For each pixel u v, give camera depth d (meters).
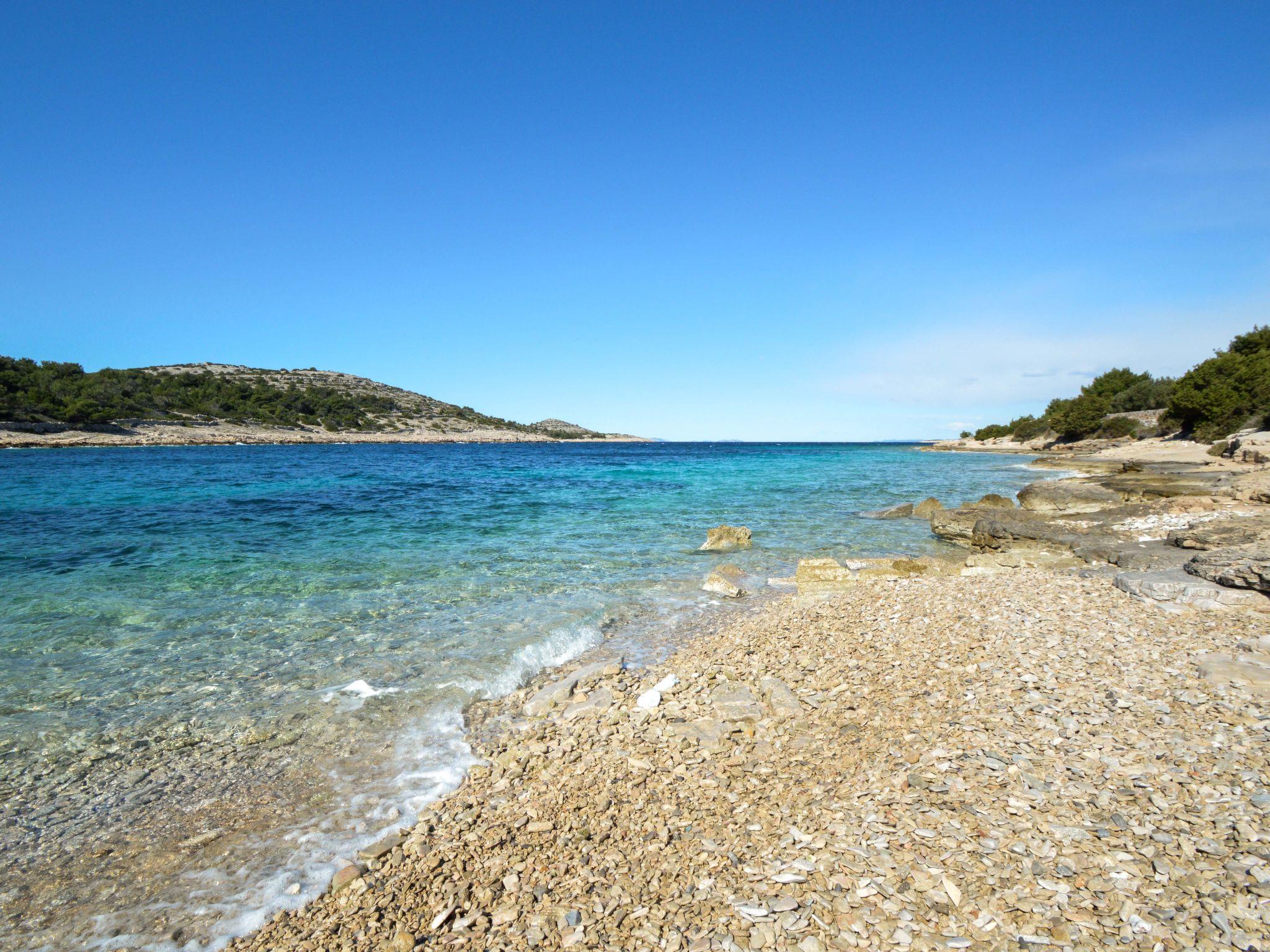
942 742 5.91
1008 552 16.31
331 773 6.72
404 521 24.56
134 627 11.23
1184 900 3.69
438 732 7.64
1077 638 8.34
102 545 18.50
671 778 6.16
